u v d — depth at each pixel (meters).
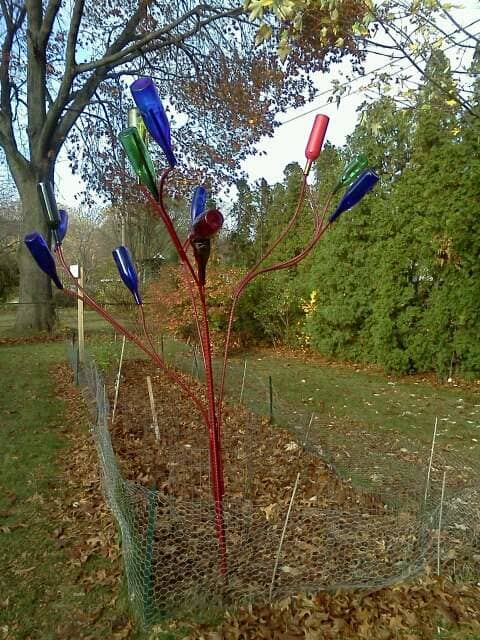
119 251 2.43
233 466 3.97
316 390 7.18
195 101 12.49
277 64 11.03
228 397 6.32
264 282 11.71
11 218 26.95
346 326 9.52
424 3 3.02
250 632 2.13
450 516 2.72
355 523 2.74
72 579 2.60
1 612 2.36
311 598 2.33
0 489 3.70
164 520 2.69
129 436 4.71
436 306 7.90
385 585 2.38
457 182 7.26
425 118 7.66
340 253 9.38
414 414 5.93
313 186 13.59
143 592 2.24
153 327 11.59
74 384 7.08
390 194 8.67
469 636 2.12
